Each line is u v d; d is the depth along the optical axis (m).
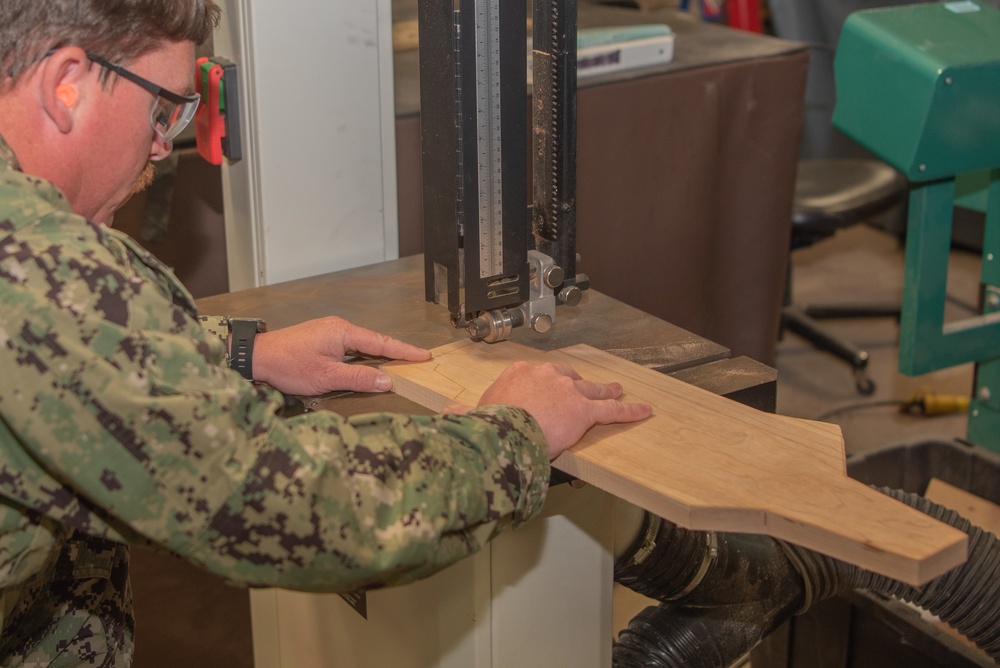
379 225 1.73
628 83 2.15
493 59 1.19
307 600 1.57
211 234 1.92
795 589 1.53
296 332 1.33
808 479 1.05
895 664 1.72
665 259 2.36
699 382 1.33
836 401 3.19
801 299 3.66
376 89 1.65
